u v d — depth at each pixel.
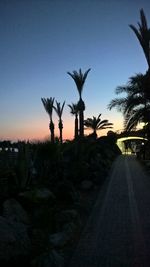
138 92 23.09
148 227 8.77
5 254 5.63
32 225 8.38
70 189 11.98
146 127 25.16
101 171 19.19
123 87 23.56
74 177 15.93
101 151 29.62
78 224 8.94
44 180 13.48
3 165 12.14
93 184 15.79
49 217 8.74
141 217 9.87
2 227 6.05
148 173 21.91
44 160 14.38
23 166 11.44
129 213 10.41
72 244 7.48
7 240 5.75
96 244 7.43
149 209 10.95
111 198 13.05
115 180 18.55
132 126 23.73
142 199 12.72
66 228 8.13
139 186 16.12
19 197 10.16
